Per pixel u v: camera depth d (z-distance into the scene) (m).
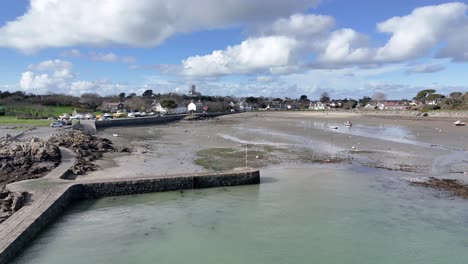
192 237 13.72
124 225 14.95
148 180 19.72
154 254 12.29
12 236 12.00
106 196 18.95
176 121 99.56
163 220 15.56
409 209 16.83
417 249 12.62
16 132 43.75
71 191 17.84
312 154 33.53
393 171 25.50
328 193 19.75
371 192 19.88
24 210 14.46
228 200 18.53
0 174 20.86
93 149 33.53
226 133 57.81
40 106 102.88
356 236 13.77
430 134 51.56
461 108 105.06
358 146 39.06
